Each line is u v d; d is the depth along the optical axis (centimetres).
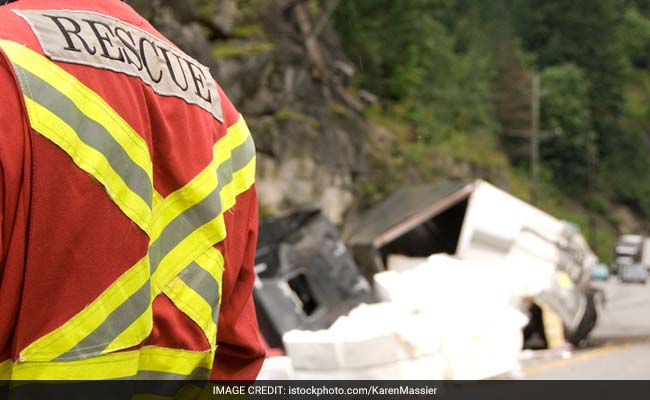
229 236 145
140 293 120
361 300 1195
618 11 10156
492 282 1013
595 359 1133
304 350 767
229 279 146
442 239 1938
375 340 769
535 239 1532
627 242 6116
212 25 2448
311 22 2892
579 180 8381
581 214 7981
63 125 114
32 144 110
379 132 3622
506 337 943
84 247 114
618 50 9669
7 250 109
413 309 898
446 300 924
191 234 133
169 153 131
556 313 1258
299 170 2561
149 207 123
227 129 151
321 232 1216
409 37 4794
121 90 124
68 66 118
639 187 9081
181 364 130
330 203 2694
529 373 986
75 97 117
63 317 113
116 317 117
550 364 1084
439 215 1941
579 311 1301
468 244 1552
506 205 1545
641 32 10612
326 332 804
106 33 128
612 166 9112
